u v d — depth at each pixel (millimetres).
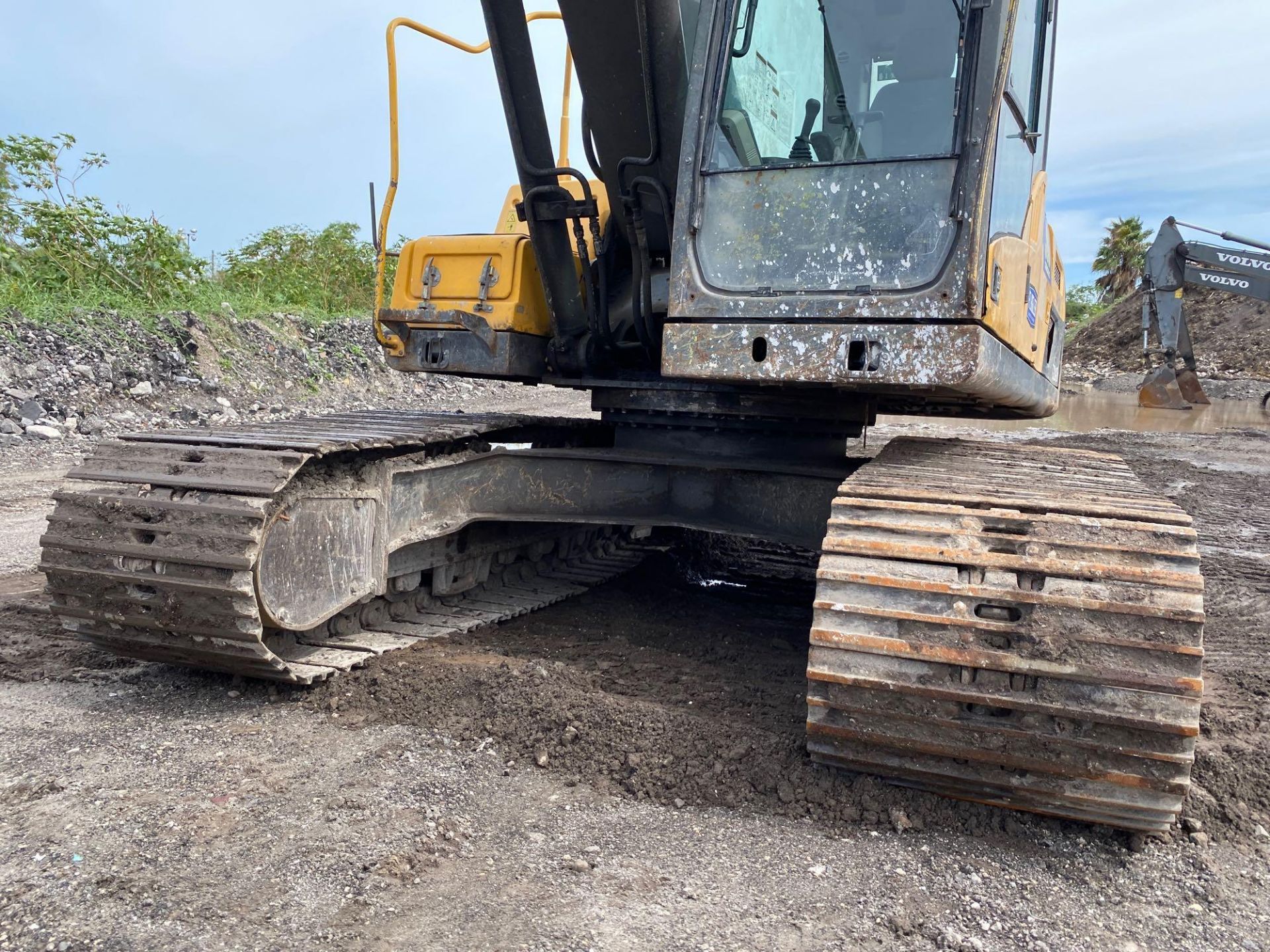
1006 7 3383
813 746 3055
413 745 3363
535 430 5496
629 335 4973
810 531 4453
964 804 3031
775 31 3699
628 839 2824
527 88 4379
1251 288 19453
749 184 3621
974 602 2840
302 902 2422
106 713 3584
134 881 2469
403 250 4883
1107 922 2518
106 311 12430
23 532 6684
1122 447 13484
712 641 4805
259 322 15031
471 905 2447
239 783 3045
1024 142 4113
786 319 3502
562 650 4422
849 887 2615
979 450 4773
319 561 3816
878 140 3531
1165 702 2658
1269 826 3061
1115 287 62938
